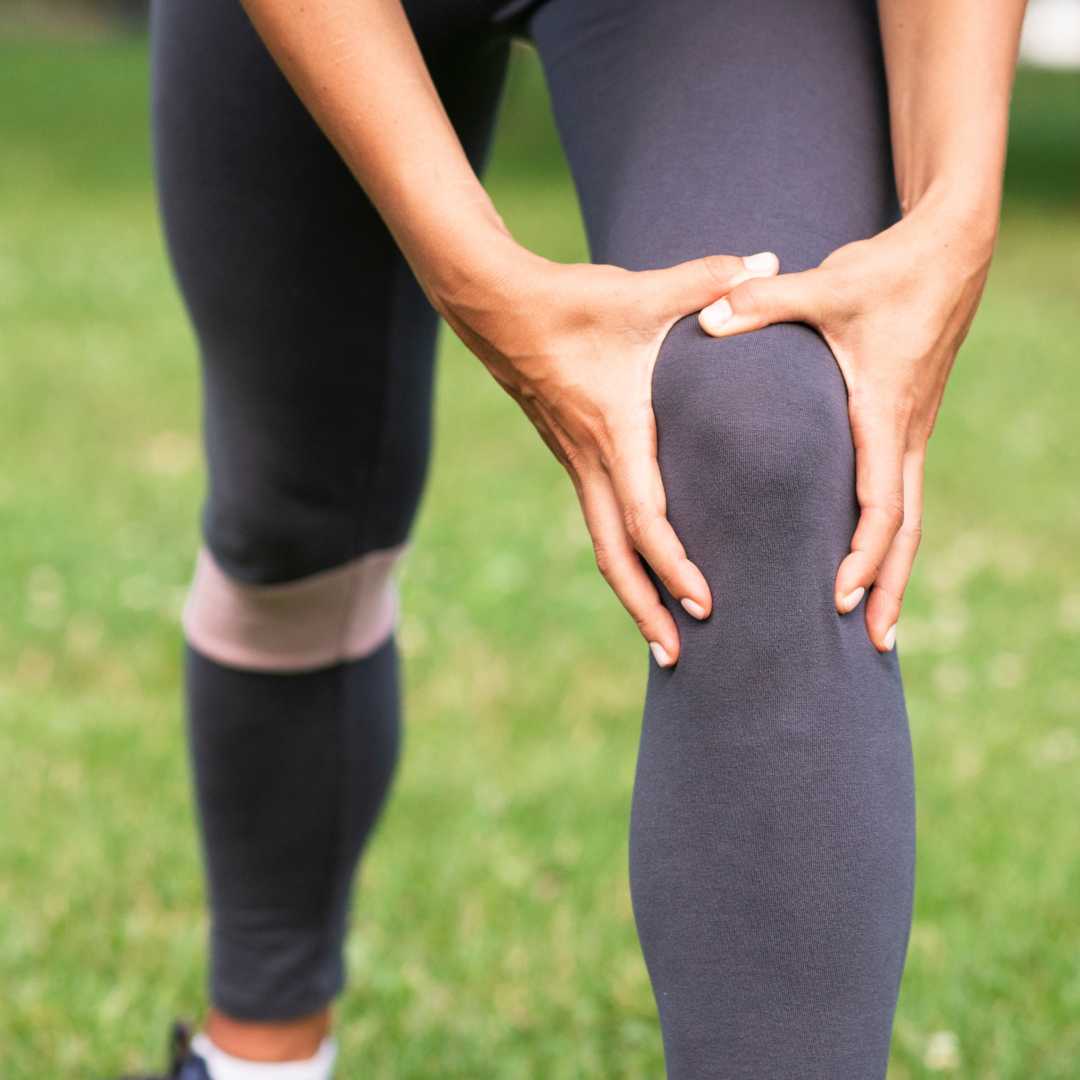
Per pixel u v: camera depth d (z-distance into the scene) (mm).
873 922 944
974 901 2477
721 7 1194
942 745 3145
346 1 1051
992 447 5633
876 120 1167
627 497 970
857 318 1003
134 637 3623
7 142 13203
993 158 1081
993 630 3842
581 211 1225
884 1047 966
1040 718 3314
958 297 1033
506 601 3918
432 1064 1981
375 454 1480
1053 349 7398
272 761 1591
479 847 2637
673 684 975
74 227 9602
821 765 938
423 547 4309
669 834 965
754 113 1136
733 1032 941
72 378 6070
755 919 939
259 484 1473
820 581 954
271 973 1650
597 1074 1972
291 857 1621
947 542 4570
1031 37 34062
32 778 2844
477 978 2201
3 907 2365
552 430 1023
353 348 1426
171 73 1386
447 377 6445
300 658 1564
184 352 6609
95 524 4375
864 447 984
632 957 2275
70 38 24781
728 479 947
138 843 2615
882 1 1187
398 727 1677
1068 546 4582
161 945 2297
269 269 1391
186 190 1400
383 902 2426
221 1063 1678
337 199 1362
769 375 962
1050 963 2266
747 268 1015
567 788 2891
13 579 3918
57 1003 2088
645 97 1180
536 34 1305
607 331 994
